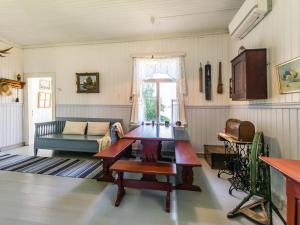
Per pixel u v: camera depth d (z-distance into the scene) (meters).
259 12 2.57
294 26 2.03
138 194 2.62
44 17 3.76
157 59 4.70
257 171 2.13
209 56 4.52
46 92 6.55
